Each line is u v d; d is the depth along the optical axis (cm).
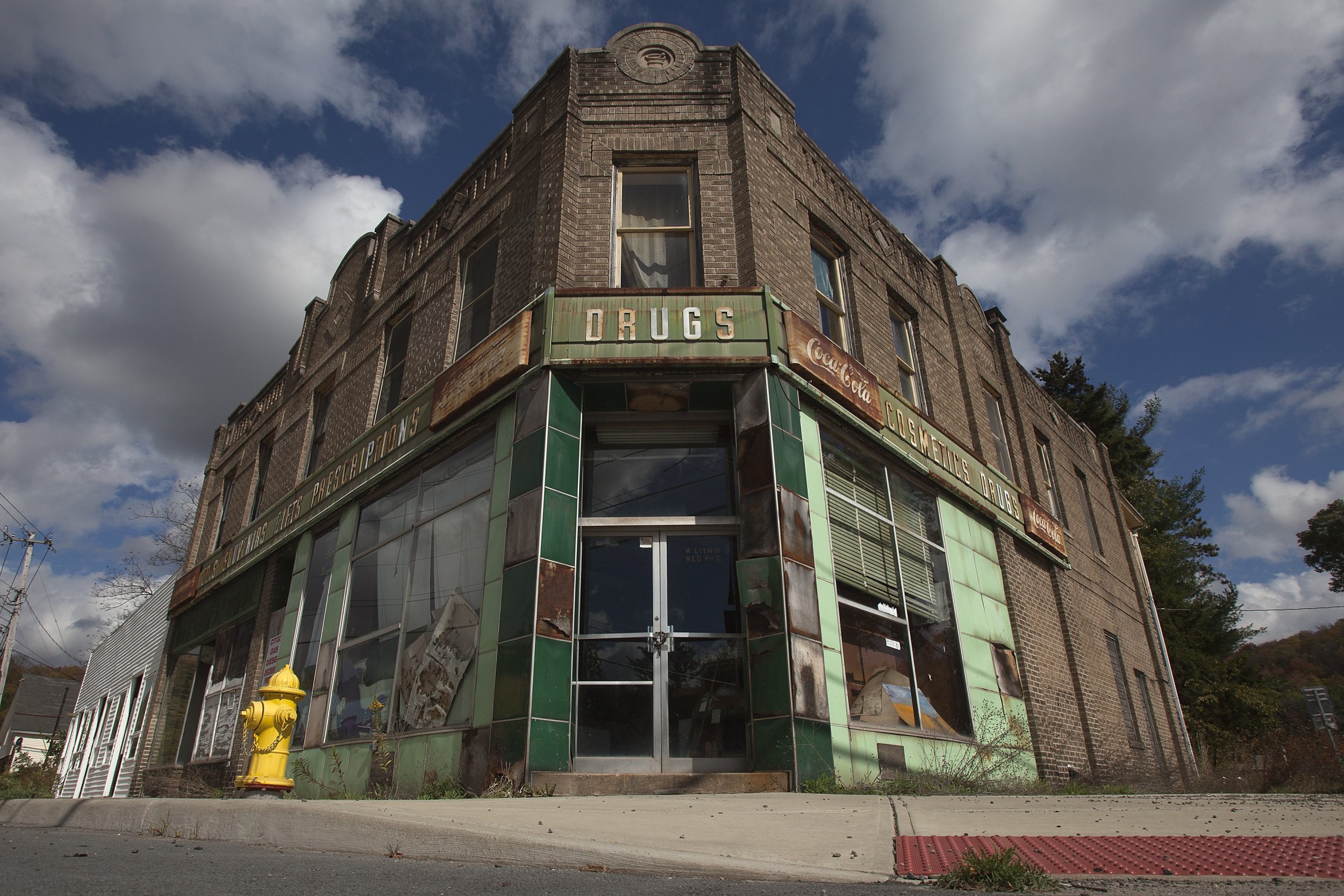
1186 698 2164
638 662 725
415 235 1271
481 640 737
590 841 321
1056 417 1647
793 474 759
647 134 980
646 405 827
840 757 686
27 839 438
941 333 1281
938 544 998
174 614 1596
